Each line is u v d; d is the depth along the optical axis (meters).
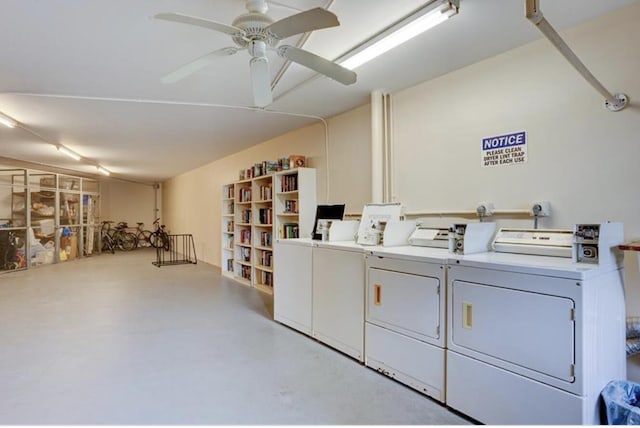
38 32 2.40
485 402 1.95
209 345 3.16
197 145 6.32
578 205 2.34
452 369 2.12
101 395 2.28
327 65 2.27
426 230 2.97
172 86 3.44
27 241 7.76
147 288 5.61
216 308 4.41
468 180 2.97
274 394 2.30
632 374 2.14
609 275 1.83
